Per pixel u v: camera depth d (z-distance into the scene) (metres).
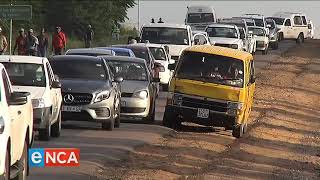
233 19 113.31
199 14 116.31
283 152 42.69
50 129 39.22
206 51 45.62
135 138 41.47
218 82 44.84
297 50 129.12
